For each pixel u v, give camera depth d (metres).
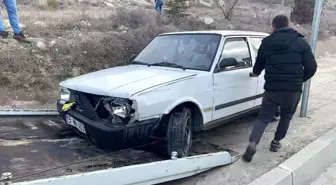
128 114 3.67
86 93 4.01
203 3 26.78
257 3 32.28
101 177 3.00
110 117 3.76
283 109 4.46
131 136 3.71
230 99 4.92
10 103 6.39
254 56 5.55
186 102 4.20
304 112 6.20
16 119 4.96
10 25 9.66
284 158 4.50
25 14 13.00
